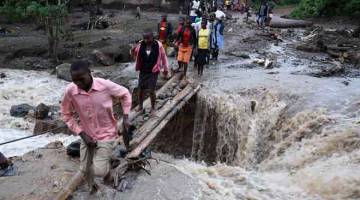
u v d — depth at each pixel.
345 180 7.56
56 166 7.06
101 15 26.58
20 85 14.53
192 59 15.41
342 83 12.73
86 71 5.30
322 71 14.26
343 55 16.66
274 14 33.41
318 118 9.89
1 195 6.31
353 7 27.59
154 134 8.68
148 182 6.81
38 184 6.55
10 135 11.02
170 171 7.24
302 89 11.78
